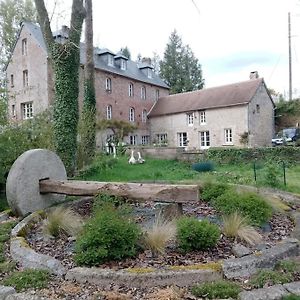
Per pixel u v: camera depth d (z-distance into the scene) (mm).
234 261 3672
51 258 3906
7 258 4227
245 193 6020
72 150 10500
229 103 28391
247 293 3027
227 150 16828
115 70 30516
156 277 3396
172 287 3293
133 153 17125
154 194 5434
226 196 6035
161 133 32875
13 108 26219
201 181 7941
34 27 26578
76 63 10547
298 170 13906
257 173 11922
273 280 3342
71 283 3447
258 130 28359
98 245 3883
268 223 5520
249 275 3586
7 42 28062
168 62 52156
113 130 28094
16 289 3291
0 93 9430
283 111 30844
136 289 3326
